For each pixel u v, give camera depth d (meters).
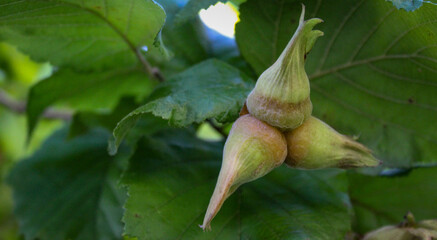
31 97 0.36
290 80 0.23
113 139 0.26
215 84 0.27
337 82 0.30
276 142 0.23
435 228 0.27
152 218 0.27
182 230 0.27
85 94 0.37
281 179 0.29
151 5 0.26
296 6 0.29
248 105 0.24
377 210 0.34
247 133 0.23
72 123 0.38
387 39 0.28
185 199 0.28
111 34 0.29
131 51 0.31
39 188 0.36
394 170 0.33
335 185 0.29
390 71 0.29
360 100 0.30
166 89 0.28
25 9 0.27
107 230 0.34
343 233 0.28
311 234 0.27
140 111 0.25
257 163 0.23
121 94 0.37
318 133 0.24
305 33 0.23
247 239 0.27
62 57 0.32
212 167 0.29
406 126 0.30
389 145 0.30
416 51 0.28
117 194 0.35
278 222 0.27
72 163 0.37
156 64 0.33
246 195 0.28
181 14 0.26
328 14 0.28
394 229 0.28
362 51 0.29
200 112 0.26
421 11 0.26
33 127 0.37
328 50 0.29
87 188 0.36
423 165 0.30
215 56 0.33
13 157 0.63
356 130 0.31
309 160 0.24
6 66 0.62
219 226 0.27
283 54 0.23
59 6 0.27
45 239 0.34
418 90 0.29
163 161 0.29
